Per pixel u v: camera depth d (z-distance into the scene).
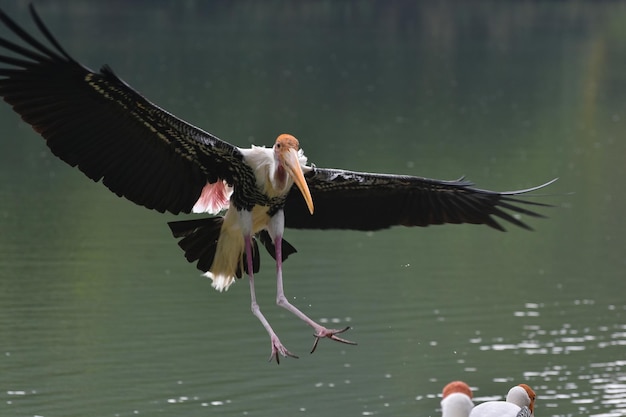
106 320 14.36
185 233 7.82
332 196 8.31
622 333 14.37
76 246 17.70
